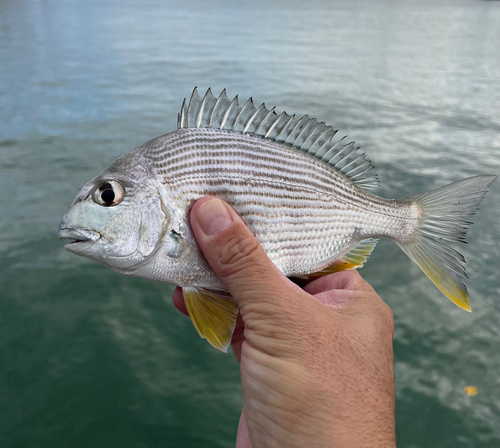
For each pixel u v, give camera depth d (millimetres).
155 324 496
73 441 371
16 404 399
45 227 653
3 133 1046
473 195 243
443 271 245
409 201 253
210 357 461
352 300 204
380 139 1062
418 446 370
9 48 2344
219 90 1525
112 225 196
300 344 165
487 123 1257
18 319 490
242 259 182
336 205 237
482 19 5500
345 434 151
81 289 540
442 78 1922
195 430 384
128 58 2162
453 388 418
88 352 455
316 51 2551
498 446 367
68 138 1016
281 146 228
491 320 490
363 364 168
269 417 161
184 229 203
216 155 213
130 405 405
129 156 203
